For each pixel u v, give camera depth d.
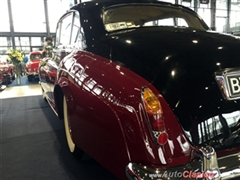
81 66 1.70
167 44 1.44
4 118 3.91
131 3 2.06
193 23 2.35
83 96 1.57
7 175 2.06
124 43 1.54
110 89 1.36
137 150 1.21
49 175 2.03
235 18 17.80
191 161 1.22
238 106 1.32
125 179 1.31
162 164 1.18
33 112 4.24
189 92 1.26
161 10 2.18
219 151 1.30
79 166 2.16
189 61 1.32
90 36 1.83
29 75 9.24
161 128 1.17
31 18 15.10
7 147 2.68
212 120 1.27
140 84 1.26
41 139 2.89
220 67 1.33
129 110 1.23
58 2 15.39
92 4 2.03
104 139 1.42
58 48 2.62
